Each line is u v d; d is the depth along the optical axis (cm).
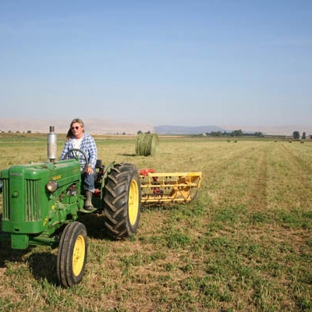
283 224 796
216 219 830
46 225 485
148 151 2719
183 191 932
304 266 564
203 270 544
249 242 668
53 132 538
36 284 480
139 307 433
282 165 2216
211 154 3112
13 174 461
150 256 587
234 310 430
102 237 679
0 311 415
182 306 433
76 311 421
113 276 512
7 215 467
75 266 480
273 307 434
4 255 582
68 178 566
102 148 3969
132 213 696
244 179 1514
